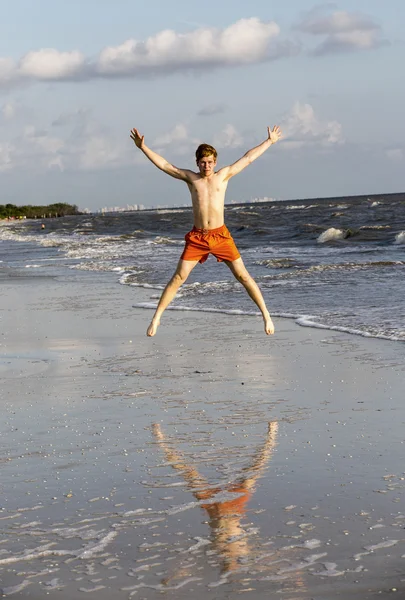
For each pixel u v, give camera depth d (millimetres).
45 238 53719
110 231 58625
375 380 7898
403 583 3473
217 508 4547
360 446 5652
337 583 3516
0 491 5000
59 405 7453
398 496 4574
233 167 7227
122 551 3990
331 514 4352
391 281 16578
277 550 3912
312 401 7164
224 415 6801
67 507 4656
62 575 3738
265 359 9422
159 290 18078
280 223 52281
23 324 13633
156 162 7270
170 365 9344
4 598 3520
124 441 6078
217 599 3439
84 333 12266
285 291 16188
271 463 5363
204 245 7301
